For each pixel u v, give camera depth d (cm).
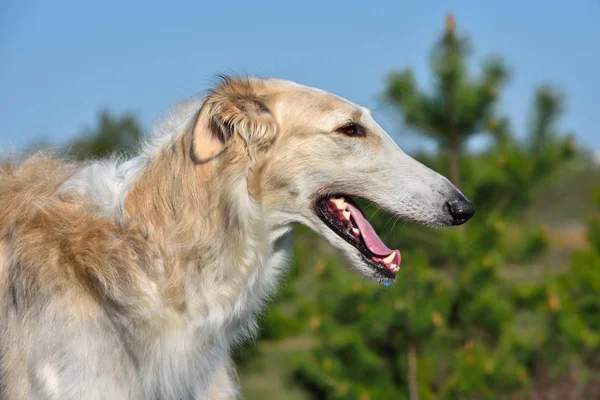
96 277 512
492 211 1098
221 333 562
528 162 1077
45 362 508
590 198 1354
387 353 1055
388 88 1106
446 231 1041
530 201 1131
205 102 544
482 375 984
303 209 596
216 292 550
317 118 588
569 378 1044
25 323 518
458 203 597
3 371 529
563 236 1823
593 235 1211
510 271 1223
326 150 590
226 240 550
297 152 584
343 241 607
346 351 1032
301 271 1179
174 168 546
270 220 588
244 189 561
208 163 544
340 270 1057
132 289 518
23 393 517
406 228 1027
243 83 573
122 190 550
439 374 1044
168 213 538
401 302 976
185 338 539
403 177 602
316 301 1173
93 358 512
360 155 597
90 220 528
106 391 518
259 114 570
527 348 1034
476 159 1103
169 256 532
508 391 1011
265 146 569
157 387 545
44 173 578
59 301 510
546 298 1054
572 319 1041
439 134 1103
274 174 580
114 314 519
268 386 1320
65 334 507
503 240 1067
